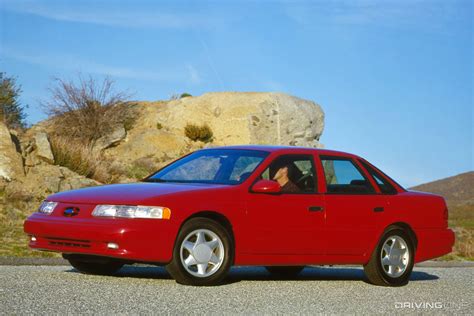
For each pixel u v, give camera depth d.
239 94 37.44
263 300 7.29
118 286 7.66
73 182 20.09
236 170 8.91
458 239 24.00
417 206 10.01
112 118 33.56
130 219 7.79
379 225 9.55
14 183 18.94
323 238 9.07
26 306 6.18
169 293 7.32
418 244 10.00
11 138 20.30
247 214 8.45
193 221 8.05
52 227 8.08
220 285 8.26
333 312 6.83
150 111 37.84
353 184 9.59
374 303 7.61
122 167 25.31
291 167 9.12
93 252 7.84
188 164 9.37
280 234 8.70
